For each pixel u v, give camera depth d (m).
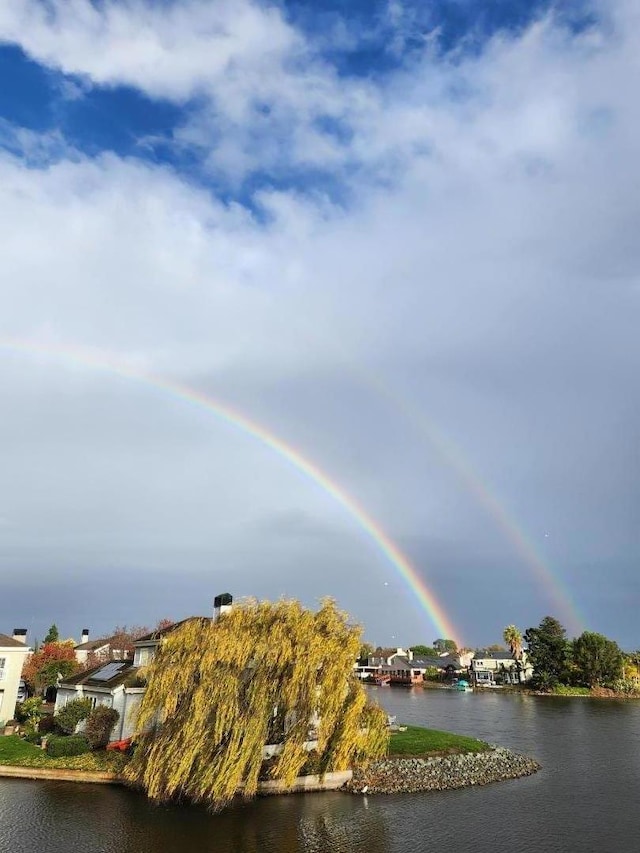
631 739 57.88
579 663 121.06
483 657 163.75
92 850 25.47
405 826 29.27
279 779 33.22
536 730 63.66
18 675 52.22
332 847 26.38
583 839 28.02
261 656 32.22
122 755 37.50
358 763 36.25
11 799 32.03
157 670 33.59
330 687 32.94
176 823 28.70
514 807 32.94
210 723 30.92
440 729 62.00
